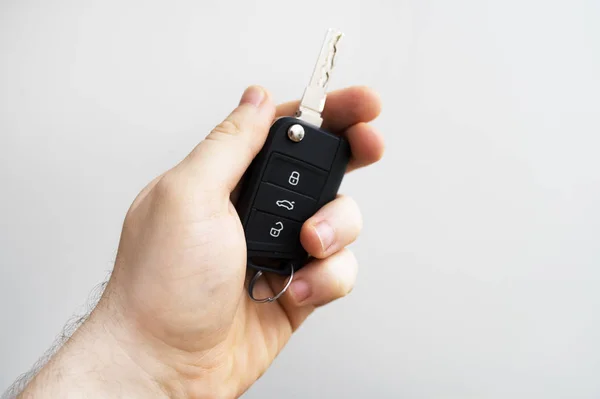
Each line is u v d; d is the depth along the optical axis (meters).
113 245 0.54
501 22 0.54
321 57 0.38
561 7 0.54
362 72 0.54
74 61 0.52
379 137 0.41
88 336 0.36
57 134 0.53
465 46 0.54
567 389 0.58
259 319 0.41
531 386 0.58
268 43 0.53
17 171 0.53
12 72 0.52
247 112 0.37
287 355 0.57
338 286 0.39
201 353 0.37
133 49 0.52
